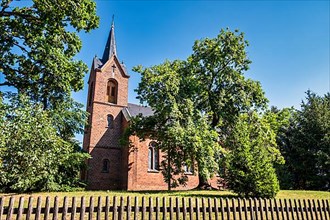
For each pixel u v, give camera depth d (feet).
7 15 58.08
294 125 135.33
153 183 109.19
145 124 86.58
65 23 60.80
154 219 29.86
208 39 91.45
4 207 23.65
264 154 52.31
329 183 118.62
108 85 126.52
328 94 139.44
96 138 114.83
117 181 112.88
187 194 59.31
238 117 85.81
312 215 32.60
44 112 45.03
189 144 71.46
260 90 87.40
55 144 43.29
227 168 52.65
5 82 64.85
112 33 139.03
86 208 25.46
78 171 86.28
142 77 82.12
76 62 68.13
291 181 129.80
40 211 24.03
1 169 37.88
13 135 37.86
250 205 30.42
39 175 43.73
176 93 78.59
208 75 91.50
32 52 62.80
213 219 29.81
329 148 114.73
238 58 89.20
